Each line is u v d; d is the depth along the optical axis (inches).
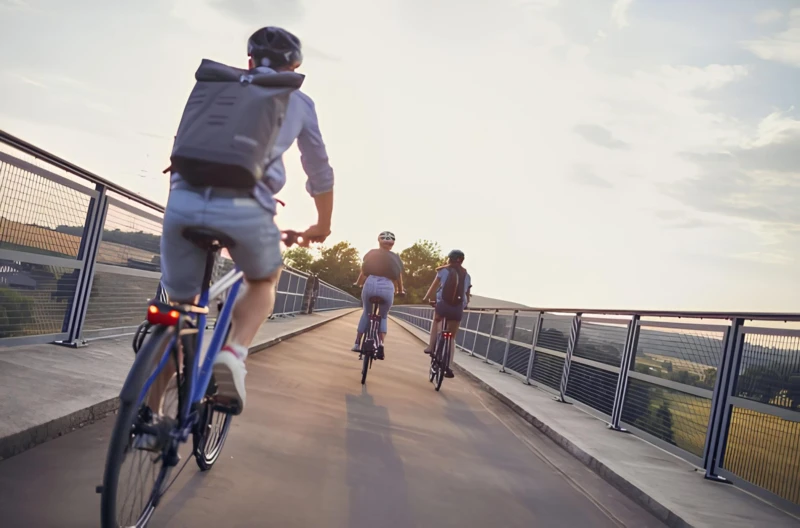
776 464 228.4
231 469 173.6
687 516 195.2
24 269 234.8
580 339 425.7
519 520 178.7
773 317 239.6
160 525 129.0
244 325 125.4
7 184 211.6
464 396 418.6
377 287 378.9
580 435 307.0
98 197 277.1
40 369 215.9
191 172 105.3
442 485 199.0
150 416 107.4
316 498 164.1
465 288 424.8
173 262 116.8
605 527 186.4
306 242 135.7
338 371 421.7
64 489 135.6
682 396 293.3
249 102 108.3
